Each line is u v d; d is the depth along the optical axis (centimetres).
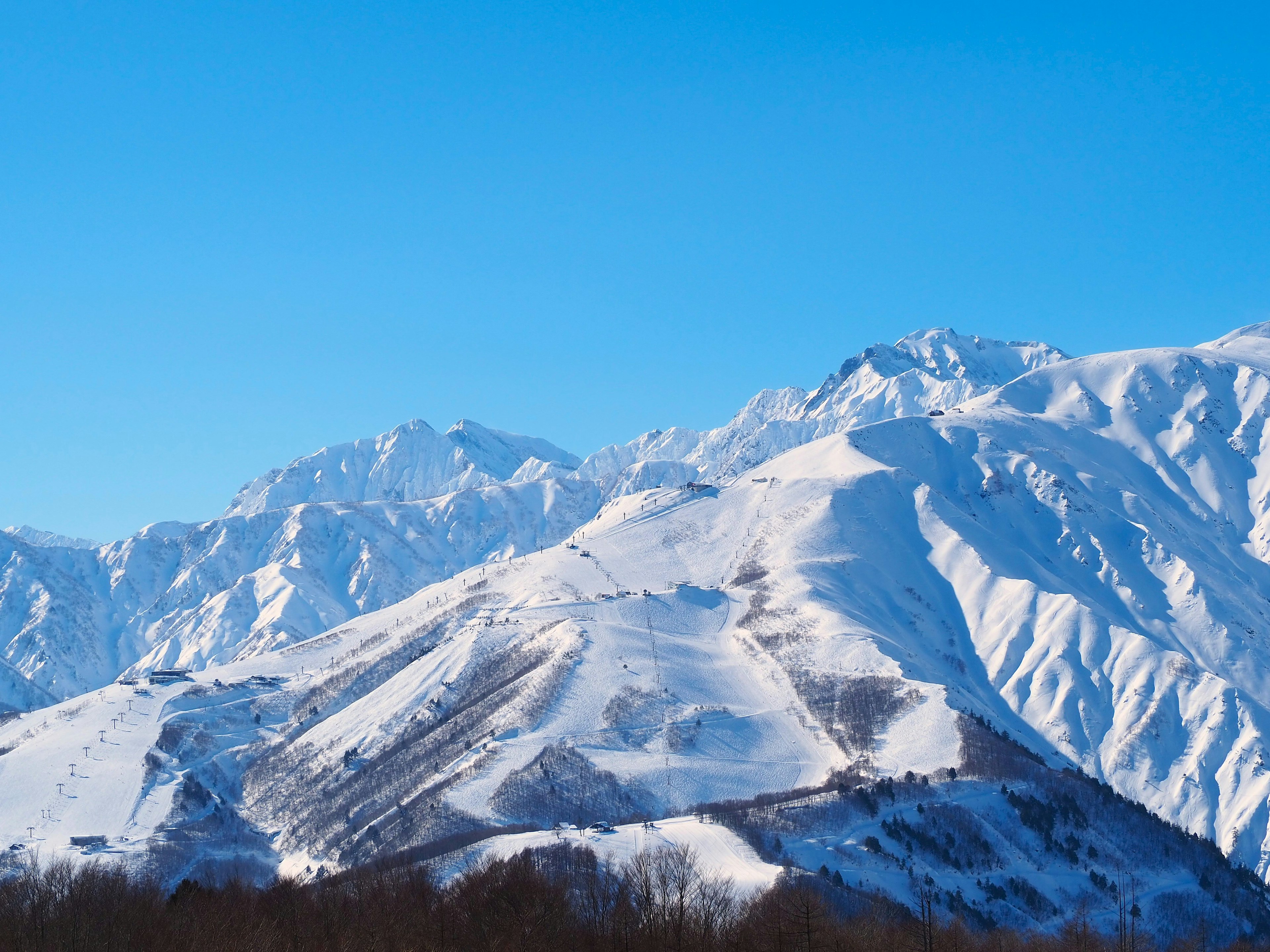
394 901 16300
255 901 16400
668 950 14388
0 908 15088
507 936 14712
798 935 14862
